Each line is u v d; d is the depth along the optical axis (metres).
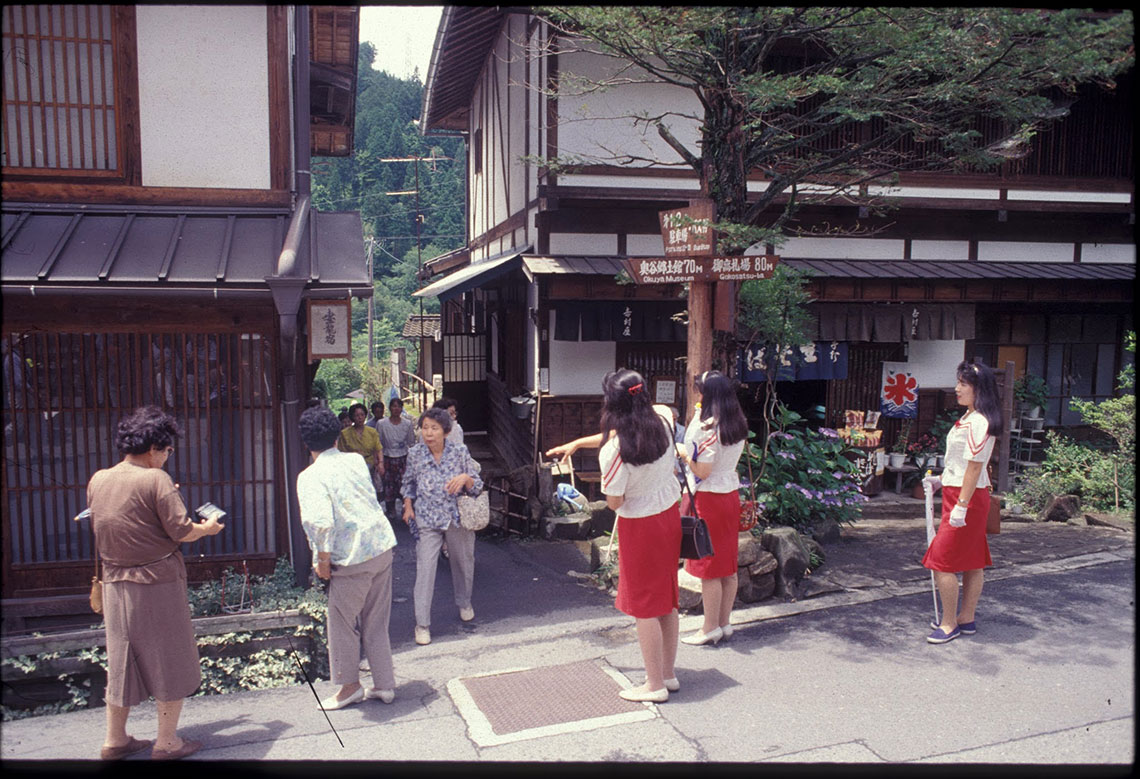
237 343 5.46
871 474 9.73
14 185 5.66
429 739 3.63
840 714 3.78
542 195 8.91
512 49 11.13
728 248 5.84
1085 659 4.40
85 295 4.87
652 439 3.79
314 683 4.53
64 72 5.71
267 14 5.93
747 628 5.02
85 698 4.30
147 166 5.85
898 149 10.06
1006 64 5.40
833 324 9.74
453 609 5.94
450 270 17.69
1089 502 8.49
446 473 5.31
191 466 5.50
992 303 11.25
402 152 50.03
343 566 4.00
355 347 39.81
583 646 4.93
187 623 3.60
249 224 5.82
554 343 9.50
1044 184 10.41
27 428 5.18
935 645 4.65
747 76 5.86
